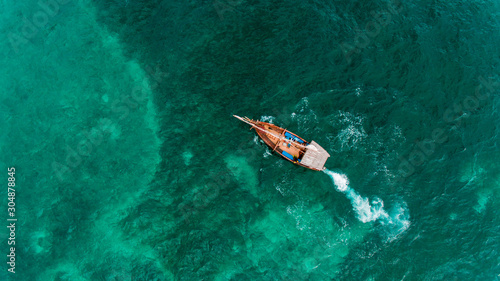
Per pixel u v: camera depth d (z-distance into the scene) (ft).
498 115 194.49
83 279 172.45
